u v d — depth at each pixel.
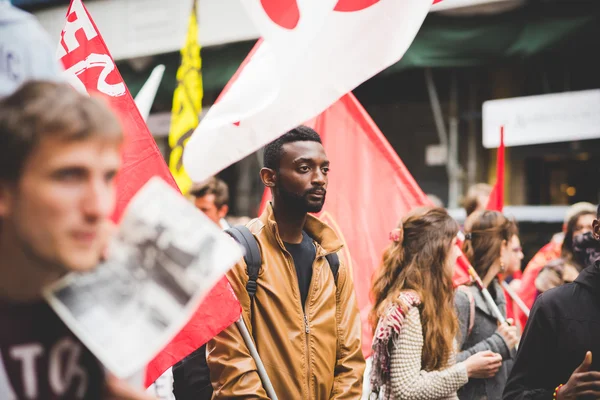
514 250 3.82
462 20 6.87
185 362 2.92
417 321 2.77
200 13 8.88
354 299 2.75
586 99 6.43
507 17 6.64
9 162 0.88
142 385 1.21
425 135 8.18
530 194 7.73
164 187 1.04
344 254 3.35
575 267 4.35
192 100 4.76
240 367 2.33
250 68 2.56
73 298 0.96
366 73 2.36
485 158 7.90
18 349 0.97
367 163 3.41
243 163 9.46
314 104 2.36
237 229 2.56
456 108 7.93
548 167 7.68
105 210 0.92
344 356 2.64
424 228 2.91
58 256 0.90
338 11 2.34
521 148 7.72
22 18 1.17
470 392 3.11
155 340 0.97
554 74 7.21
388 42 2.36
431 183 8.19
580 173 7.50
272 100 2.39
